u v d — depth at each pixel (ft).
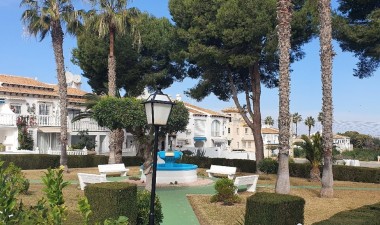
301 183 73.26
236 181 54.39
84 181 56.29
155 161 25.30
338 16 72.02
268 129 268.00
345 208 46.34
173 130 57.47
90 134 139.13
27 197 48.21
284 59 53.78
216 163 106.11
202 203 47.88
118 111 53.47
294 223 26.25
